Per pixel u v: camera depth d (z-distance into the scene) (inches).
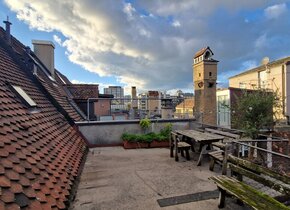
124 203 157.4
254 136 388.8
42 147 171.9
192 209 147.9
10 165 116.2
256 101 408.8
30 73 319.3
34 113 216.2
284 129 516.7
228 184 140.3
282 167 366.6
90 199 164.1
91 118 537.3
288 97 765.9
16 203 98.2
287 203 147.9
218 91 643.5
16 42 410.3
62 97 417.4
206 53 447.8
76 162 222.5
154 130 392.2
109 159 279.9
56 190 139.3
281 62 860.6
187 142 312.2
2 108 159.9
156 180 202.2
